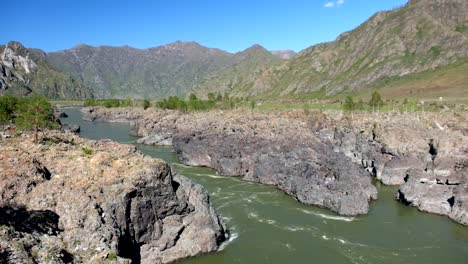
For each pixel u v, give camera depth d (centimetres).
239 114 18000
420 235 7656
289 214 8738
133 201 6197
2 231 4331
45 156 6519
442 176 9231
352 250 7019
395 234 7688
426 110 16462
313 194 9350
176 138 15238
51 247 4544
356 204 8750
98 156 6700
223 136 13575
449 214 8506
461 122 13300
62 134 8688
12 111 12888
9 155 6050
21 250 4131
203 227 6925
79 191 5706
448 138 10919
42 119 9456
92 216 5334
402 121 14000
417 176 9512
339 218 8512
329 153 11169
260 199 9800
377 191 10156
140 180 6384
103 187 6019
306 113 17450
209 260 6625
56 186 5709
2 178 5475
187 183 7444
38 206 5316
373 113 16562
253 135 12912
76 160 6506
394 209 9081
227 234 7569
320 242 7325
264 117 16475
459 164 9350
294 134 12650
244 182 11444
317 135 14225
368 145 12781
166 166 6975
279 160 11206
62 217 5266
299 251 6962
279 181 10781
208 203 7462
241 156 12438
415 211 8950
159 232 6531
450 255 6844
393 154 11531
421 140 11762
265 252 6919
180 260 6575
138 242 6247
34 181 5659
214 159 13075
